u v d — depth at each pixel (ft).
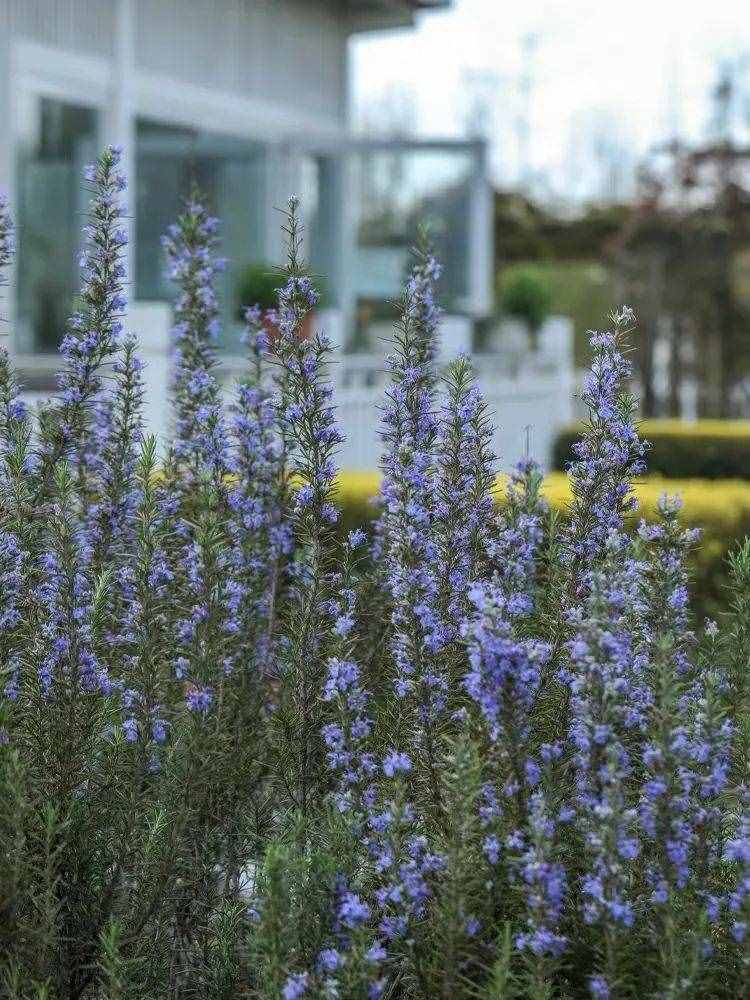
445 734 13.14
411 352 15.71
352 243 75.72
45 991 11.25
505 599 12.66
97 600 13.41
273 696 15.52
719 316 109.09
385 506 16.80
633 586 13.25
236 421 16.26
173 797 13.33
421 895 11.66
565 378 73.97
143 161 63.67
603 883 11.23
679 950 11.25
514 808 12.08
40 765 13.10
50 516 15.12
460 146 75.10
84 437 16.67
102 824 13.28
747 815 12.24
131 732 13.35
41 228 54.90
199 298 18.25
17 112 53.98
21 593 14.15
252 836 14.11
